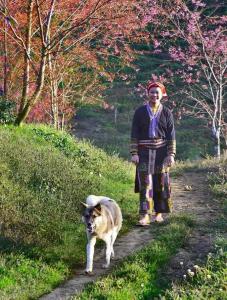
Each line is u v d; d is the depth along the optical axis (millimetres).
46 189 9453
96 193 9836
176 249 7230
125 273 6504
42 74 13344
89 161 12398
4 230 7738
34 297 6117
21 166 10258
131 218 8891
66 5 15078
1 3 13695
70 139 14312
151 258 6887
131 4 15219
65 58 17891
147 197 8484
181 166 14773
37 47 16328
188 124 32969
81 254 7344
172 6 21828
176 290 5941
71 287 6391
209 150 29062
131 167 13711
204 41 21422
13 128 13320
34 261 6930
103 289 6082
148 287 6148
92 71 22672
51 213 8453
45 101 19766
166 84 31469
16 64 17281
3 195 8781
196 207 9609
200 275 6246
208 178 12141
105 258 7266
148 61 36281
